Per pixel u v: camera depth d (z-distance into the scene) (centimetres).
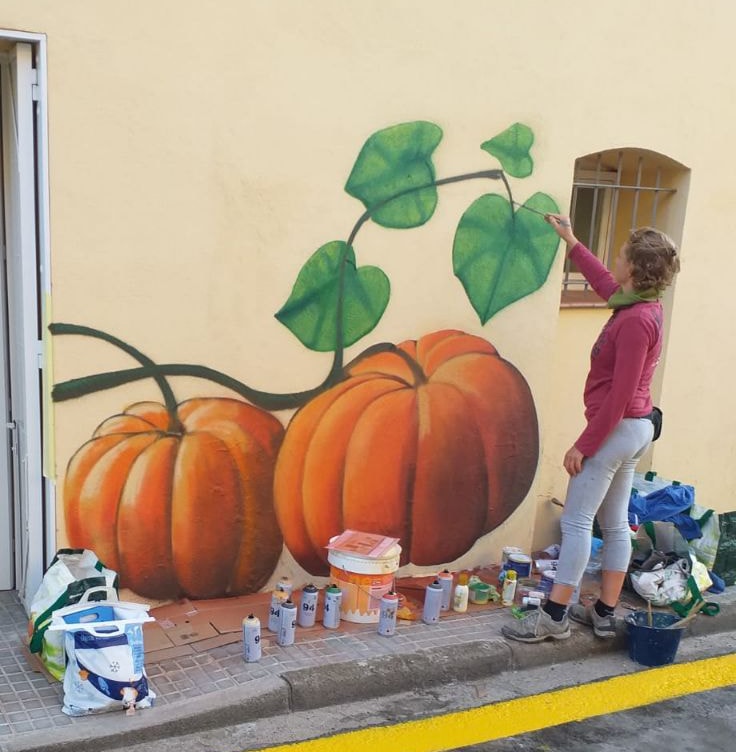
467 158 449
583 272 446
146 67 365
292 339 419
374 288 436
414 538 471
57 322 365
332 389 433
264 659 375
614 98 487
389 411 450
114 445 385
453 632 419
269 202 402
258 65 388
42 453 382
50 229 358
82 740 310
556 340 522
